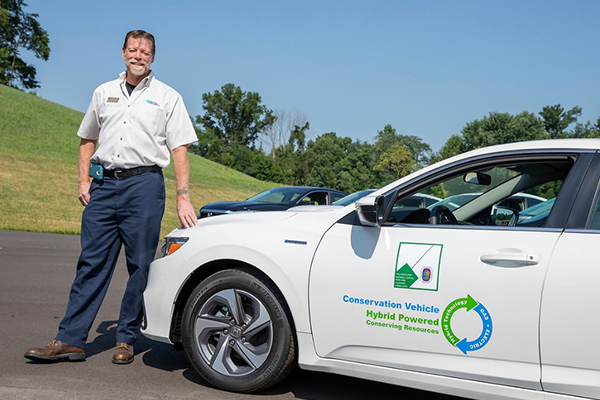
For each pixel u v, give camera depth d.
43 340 4.65
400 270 3.22
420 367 3.16
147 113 4.21
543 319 2.87
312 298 3.41
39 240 13.49
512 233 3.06
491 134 86.94
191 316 3.74
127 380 3.79
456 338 3.07
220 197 40.69
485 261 3.04
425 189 3.45
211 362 3.69
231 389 3.63
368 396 3.68
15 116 52.19
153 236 4.29
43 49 93.44
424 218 3.56
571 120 100.69
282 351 3.51
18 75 93.06
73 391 3.52
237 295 3.64
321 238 3.49
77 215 23.62
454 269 3.09
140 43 4.19
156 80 4.36
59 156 42.47
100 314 5.91
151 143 4.23
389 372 3.24
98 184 4.25
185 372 4.04
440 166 3.42
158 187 4.28
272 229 3.64
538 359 2.88
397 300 3.21
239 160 116.94
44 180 31.45
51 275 8.11
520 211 3.54
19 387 3.54
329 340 3.38
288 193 13.27
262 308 3.57
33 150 42.94
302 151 117.88
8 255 10.24
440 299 3.10
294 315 3.46
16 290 6.81
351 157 114.81
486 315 2.99
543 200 3.39
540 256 2.93
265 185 61.75
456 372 3.06
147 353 4.50
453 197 3.59
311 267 3.44
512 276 2.96
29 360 4.12
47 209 23.97
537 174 3.37
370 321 3.28
